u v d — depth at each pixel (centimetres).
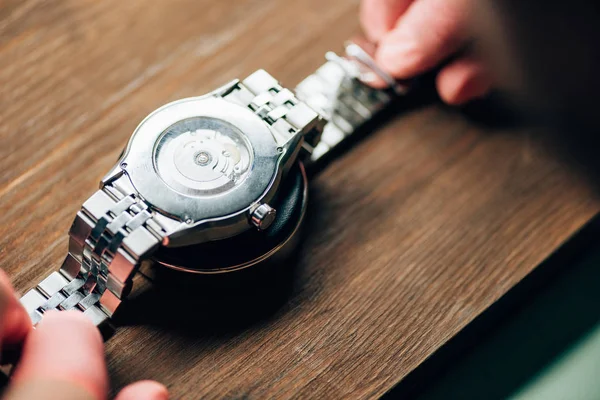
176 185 23
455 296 26
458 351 26
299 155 26
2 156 26
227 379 24
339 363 25
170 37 29
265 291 25
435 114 29
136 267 23
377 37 29
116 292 24
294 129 24
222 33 29
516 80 29
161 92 28
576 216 27
